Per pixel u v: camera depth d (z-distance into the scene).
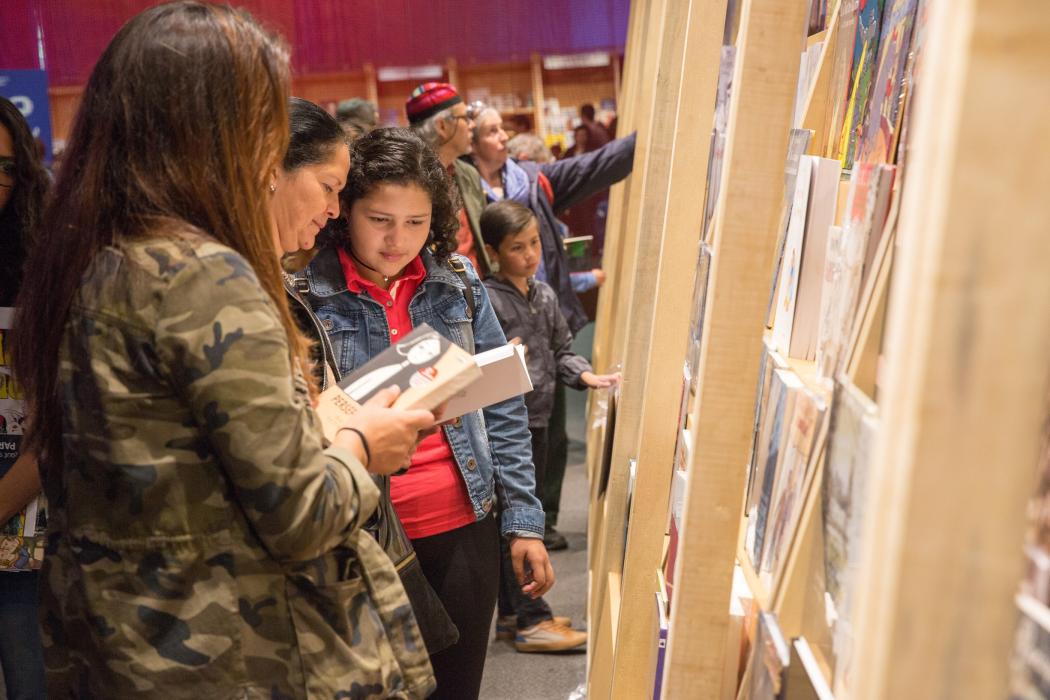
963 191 0.52
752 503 1.43
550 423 4.38
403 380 1.43
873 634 0.57
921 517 0.54
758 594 1.21
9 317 1.91
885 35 1.34
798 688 1.02
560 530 4.72
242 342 1.09
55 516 1.25
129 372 1.11
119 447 1.12
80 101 1.21
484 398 1.67
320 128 1.62
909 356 0.55
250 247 1.21
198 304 1.10
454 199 2.09
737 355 1.15
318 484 1.14
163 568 1.14
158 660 1.15
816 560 1.06
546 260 4.37
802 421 1.18
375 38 7.13
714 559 1.19
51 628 1.26
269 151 1.23
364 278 2.03
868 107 1.40
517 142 5.69
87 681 1.21
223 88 1.16
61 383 1.17
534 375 3.58
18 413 1.94
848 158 1.51
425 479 1.99
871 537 0.58
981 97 0.51
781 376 1.33
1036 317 0.52
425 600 1.82
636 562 2.01
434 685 1.36
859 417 0.93
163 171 1.15
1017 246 0.52
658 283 1.91
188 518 1.14
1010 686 0.57
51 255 1.18
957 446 0.54
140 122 1.15
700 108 1.81
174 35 1.16
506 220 3.53
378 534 1.78
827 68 1.71
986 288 0.52
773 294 1.64
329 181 1.66
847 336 1.07
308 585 1.21
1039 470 0.59
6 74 2.95
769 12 1.09
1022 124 0.51
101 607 1.15
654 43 3.27
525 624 3.55
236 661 1.17
